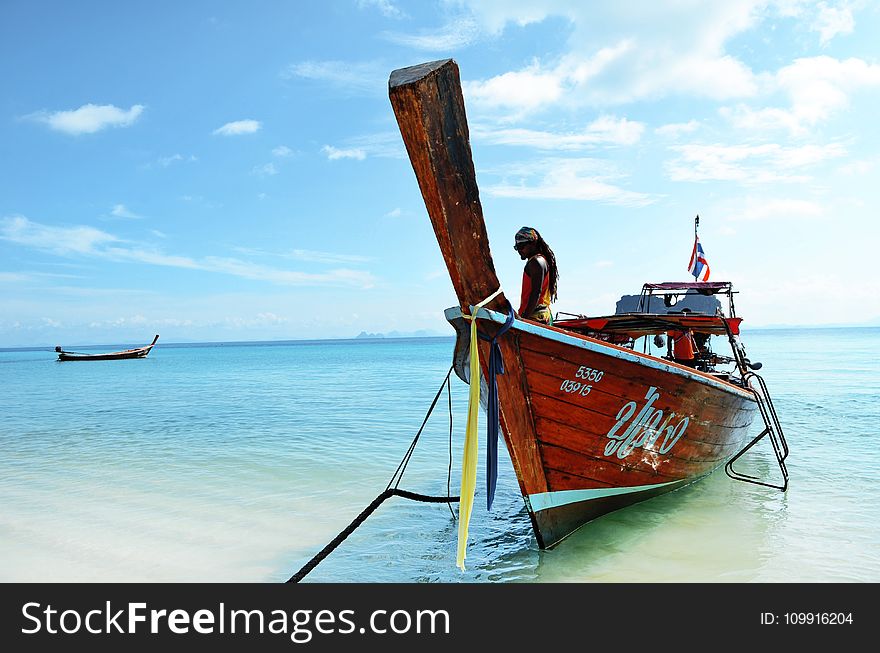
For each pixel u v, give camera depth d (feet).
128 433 42.14
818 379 79.66
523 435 16.57
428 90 12.22
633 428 18.85
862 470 28.40
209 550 18.74
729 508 22.45
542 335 15.58
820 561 17.20
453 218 13.46
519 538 19.72
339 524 21.15
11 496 24.97
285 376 115.34
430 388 81.61
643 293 30.45
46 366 186.60
